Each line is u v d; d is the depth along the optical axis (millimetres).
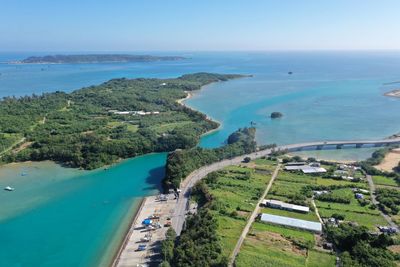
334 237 117188
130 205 152625
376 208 140375
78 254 118375
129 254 116188
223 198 148000
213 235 115875
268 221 128750
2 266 112688
